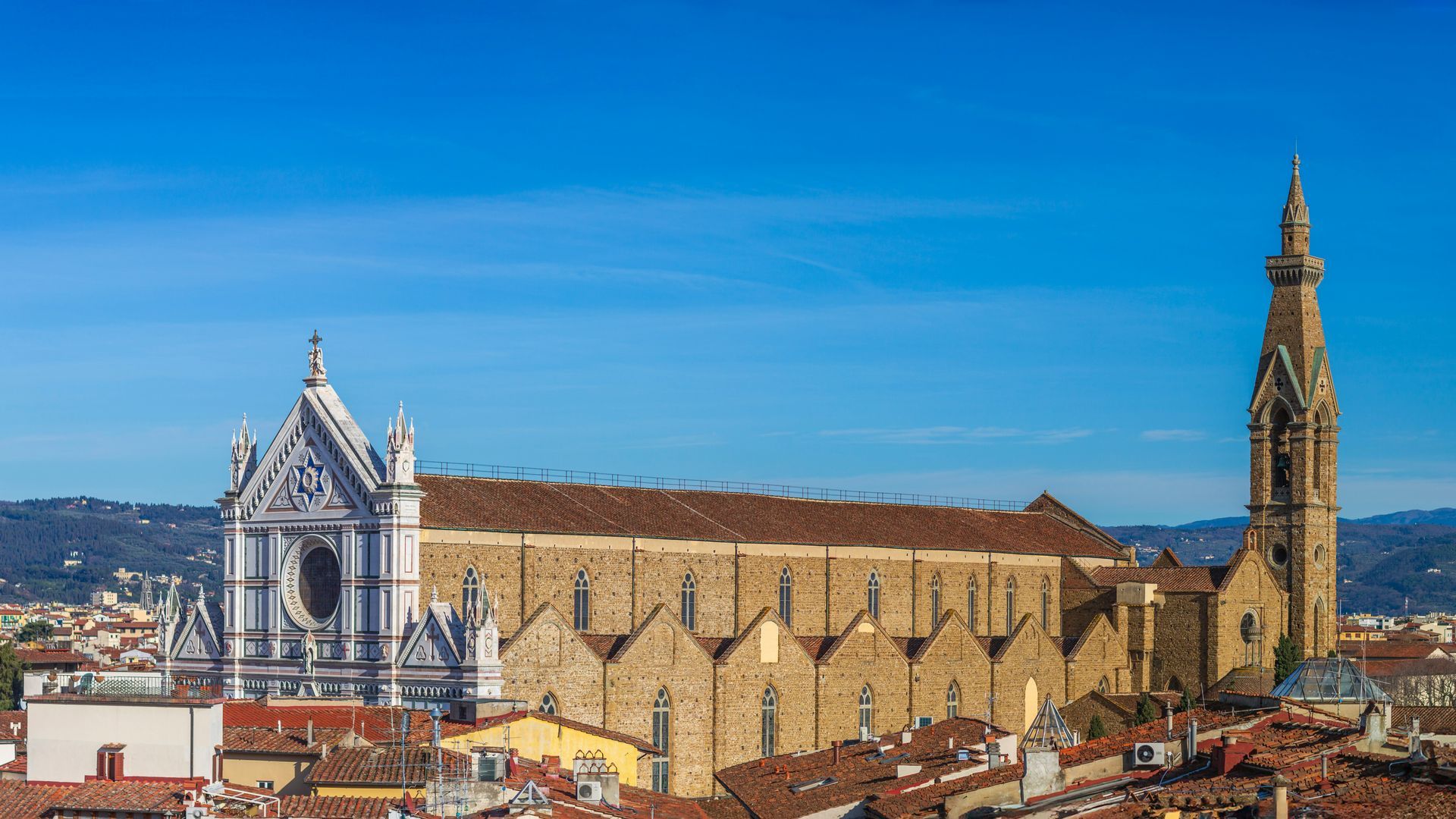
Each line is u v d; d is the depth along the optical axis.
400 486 176.50
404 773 109.62
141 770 108.00
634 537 198.38
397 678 175.12
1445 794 82.31
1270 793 84.50
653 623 189.12
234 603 187.88
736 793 145.38
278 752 123.81
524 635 177.12
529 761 138.25
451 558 181.38
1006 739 152.38
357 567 179.38
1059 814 91.31
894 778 136.38
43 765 109.25
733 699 196.88
